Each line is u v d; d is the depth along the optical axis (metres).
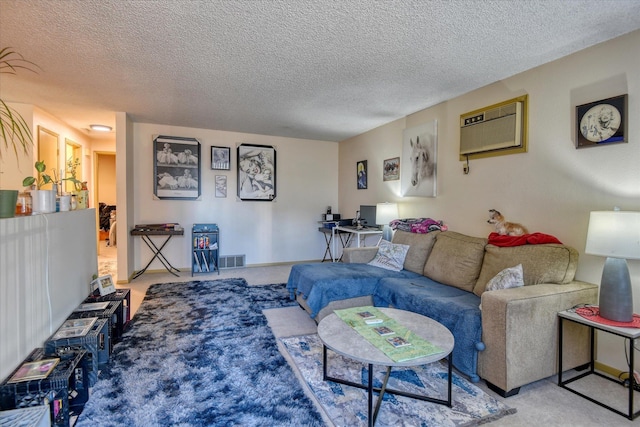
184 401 1.91
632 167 2.19
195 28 2.19
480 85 3.22
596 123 2.35
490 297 2.08
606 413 1.86
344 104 3.89
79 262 2.76
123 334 2.82
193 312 3.40
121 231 4.49
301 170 6.12
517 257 2.56
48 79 3.13
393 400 1.94
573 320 2.05
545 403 1.94
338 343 1.81
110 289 2.94
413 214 4.28
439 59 2.64
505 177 3.04
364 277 3.14
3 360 1.61
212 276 5.00
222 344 2.65
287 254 6.06
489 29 2.17
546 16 2.00
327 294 2.97
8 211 1.71
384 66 2.78
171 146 5.16
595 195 2.38
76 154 5.79
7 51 2.51
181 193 5.25
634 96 2.17
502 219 3.06
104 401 1.89
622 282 1.96
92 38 2.32
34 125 4.07
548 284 2.32
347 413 1.82
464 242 3.07
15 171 4.00
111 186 9.33
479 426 1.74
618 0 1.84
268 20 2.08
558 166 2.61
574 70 2.50
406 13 1.99
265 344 2.66
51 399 1.58
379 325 2.07
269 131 5.49
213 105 3.99
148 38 2.32
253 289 4.27
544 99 2.71
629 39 2.19
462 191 3.51
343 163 6.20
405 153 4.39
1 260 1.61
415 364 1.62
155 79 3.13
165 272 5.21
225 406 1.87
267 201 5.87
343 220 5.49
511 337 1.99
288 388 2.05
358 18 2.05
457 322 2.21
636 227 1.88
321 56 2.60
